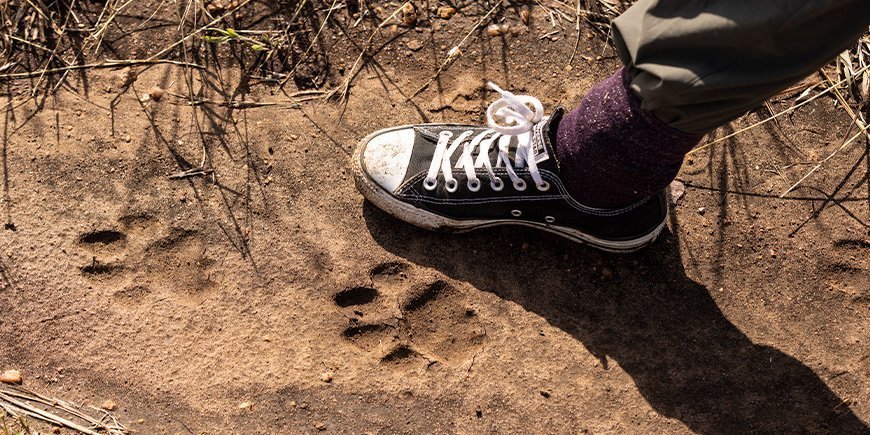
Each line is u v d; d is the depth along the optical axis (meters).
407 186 1.71
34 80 1.91
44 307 1.61
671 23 1.25
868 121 1.99
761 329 1.69
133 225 1.72
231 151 1.84
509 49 2.07
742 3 1.18
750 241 1.80
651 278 1.75
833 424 1.58
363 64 2.02
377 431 1.54
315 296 1.67
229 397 1.55
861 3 1.15
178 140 1.84
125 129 1.84
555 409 1.58
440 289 1.71
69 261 1.66
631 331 1.67
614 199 1.62
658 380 1.62
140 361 1.58
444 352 1.64
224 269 1.69
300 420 1.54
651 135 1.42
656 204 1.68
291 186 1.81
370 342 1.64
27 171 1.76
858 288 1.75
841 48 1.22
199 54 1.99
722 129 1.96
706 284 1.74
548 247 1.78
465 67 2.04
